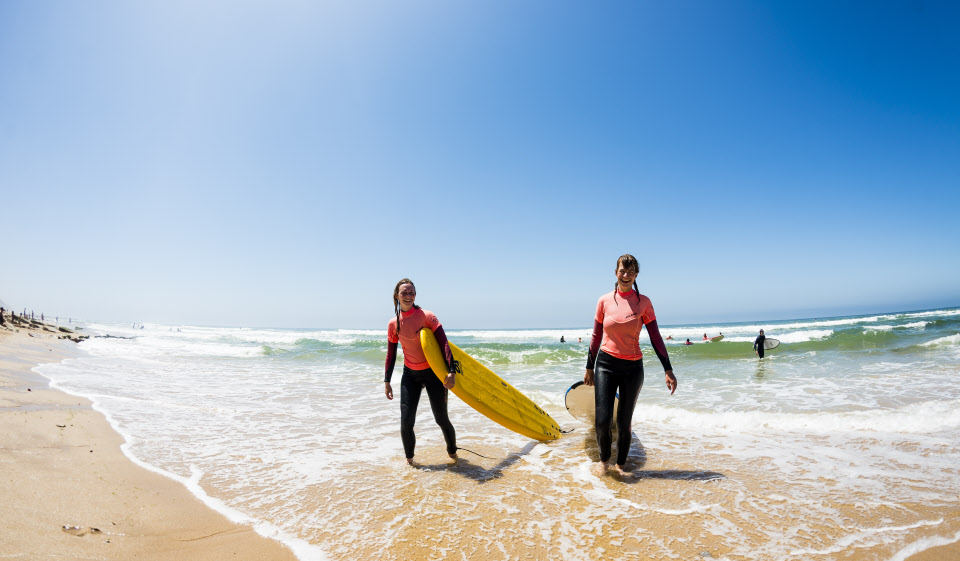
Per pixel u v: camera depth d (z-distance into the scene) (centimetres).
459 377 449
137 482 343
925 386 740
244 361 1476
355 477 377
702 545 260
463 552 254
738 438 481
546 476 377
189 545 257
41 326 2542
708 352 1565
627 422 382
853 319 5041
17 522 250
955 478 350
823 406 637
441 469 398
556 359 1491
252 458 426
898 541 261
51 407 566
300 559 246
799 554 249
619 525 286
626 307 387
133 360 1390
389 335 429
